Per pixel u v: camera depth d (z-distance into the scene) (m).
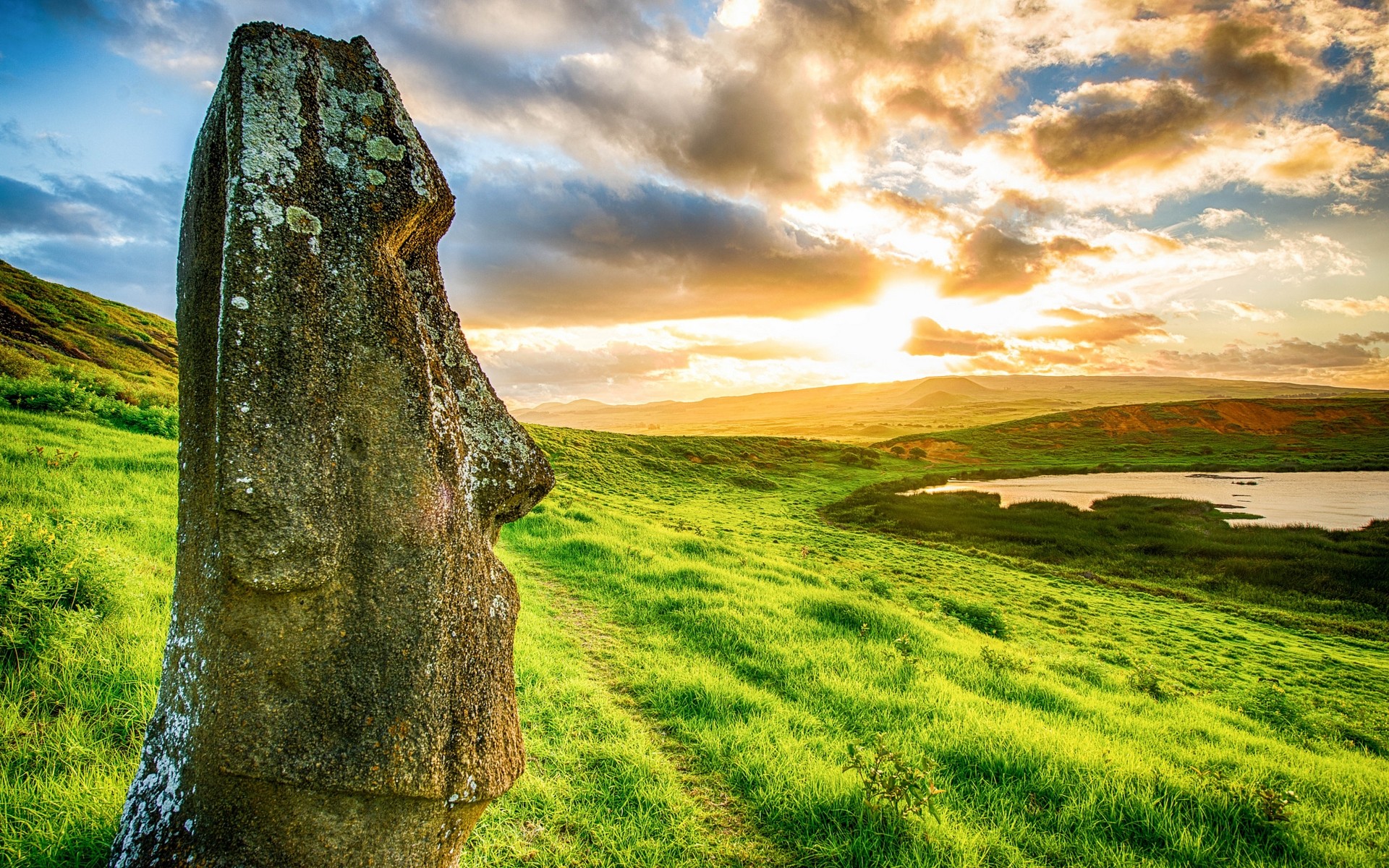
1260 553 33.94
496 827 4.80
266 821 2.51
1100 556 35.31
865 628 11.70
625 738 6.43
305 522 2.50
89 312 47.62
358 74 3.02
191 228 3.14
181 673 2.72
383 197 2.89
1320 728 12.00
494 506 3.27
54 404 18.08
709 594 12.55
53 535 6.24
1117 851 5.27
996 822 5.55
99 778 4.11
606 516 23.75
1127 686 12.56
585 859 4.63
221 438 2.44
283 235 2.61
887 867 4.79
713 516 40.12
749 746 6.45
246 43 2.76
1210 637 21.36
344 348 2.70
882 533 41.22
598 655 8.98
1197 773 6.68
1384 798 7.14
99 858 3.48
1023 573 31.17
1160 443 107.06
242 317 2.49
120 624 5.95
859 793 5.52
